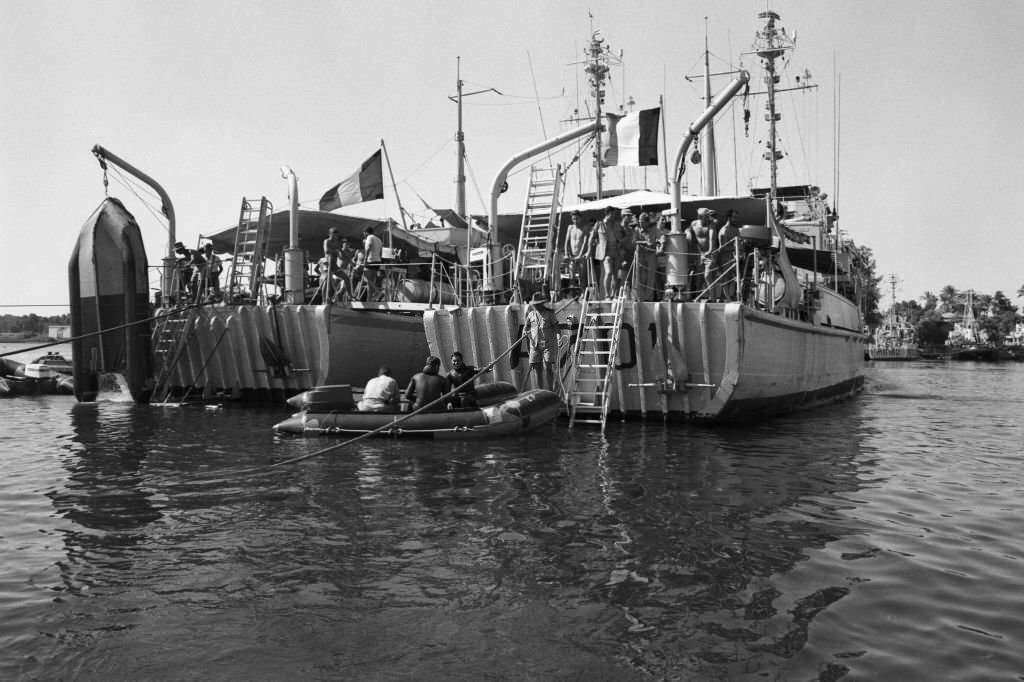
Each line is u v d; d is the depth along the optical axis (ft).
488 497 28.12
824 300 71.26
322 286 65.62
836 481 31.45
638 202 65.21
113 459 36.60
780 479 31.71
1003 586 18.49
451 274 84.02
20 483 30.96
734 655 14.71
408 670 14.16
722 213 65.67
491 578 19.19
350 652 14.94
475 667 14.26
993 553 21.24
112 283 64.44
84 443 41.86
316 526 24.07
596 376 49.24
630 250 51.78
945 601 17.51
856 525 24.27
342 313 61.16
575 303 50.24
